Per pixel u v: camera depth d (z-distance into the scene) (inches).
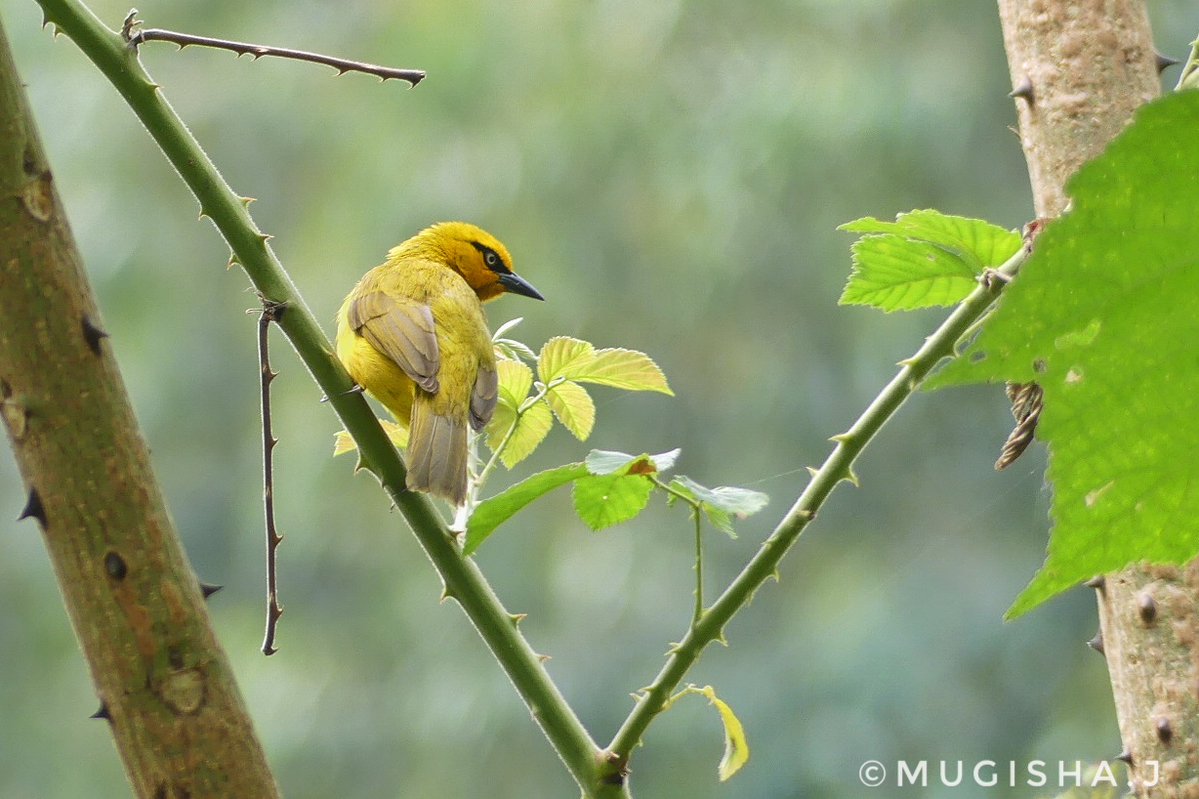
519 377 161.9
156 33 131.7
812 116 554.6
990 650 511.8
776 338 573.9
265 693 581.6
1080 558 53.5
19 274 106.7
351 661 586.2
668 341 582.9
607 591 567.5
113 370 109.4
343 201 626.8
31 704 644.1
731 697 526.3
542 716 120.3
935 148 547.2
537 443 159.6
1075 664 502.9
